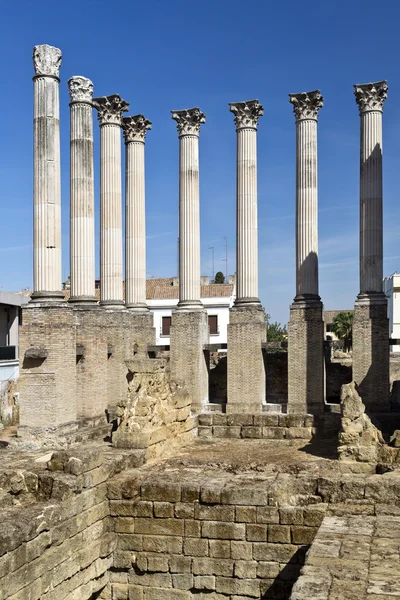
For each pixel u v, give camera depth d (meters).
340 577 12.16
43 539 15.84
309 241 31.39
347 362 39.06
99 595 19.03
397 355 39.78
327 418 29.20
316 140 31.86
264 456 24.56
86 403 28.88
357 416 21.30
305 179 31.56
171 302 68.38
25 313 26.42
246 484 18.81
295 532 17.78
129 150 35.78
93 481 18.50
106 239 33.53
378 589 11.60
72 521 17.27
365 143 31.09
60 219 27.53
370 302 30.30
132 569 19.03
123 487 19.17
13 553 14.66
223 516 18.39
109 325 32.19
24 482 17.59
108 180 33.56
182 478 19.77
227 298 68.81
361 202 31.16
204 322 32.47
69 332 26.69
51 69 27.20
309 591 11.53
